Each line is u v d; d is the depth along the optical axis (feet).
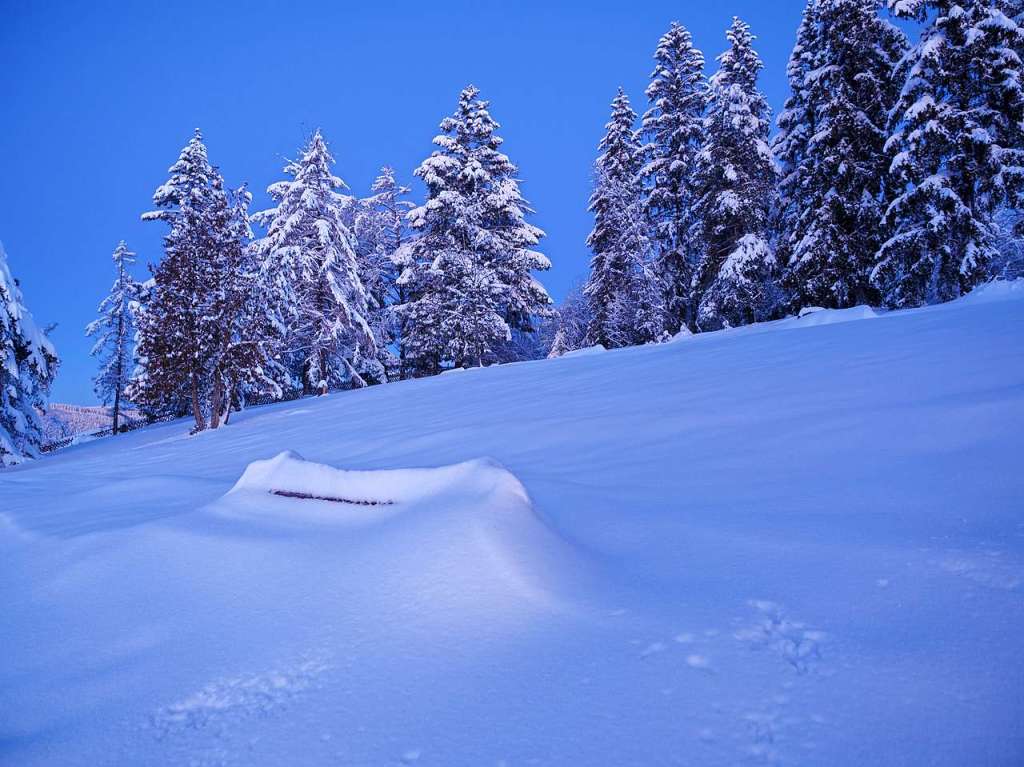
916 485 10.91
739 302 86.22
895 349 24.94
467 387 51.47
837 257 72.49
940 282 66.44
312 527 12.26
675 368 34.86
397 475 13.08
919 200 63.36
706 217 94.99
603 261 112.47
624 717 5.51
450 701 6.08
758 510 10.98
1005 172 58.39
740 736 5.10
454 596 8.11
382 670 6.82
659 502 12.30
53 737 6.40
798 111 85.20
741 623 6.94
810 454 13.89
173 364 65.46
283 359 110.73
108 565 11.37
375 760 5.36
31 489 28.55
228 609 9.04
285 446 34.47
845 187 74.74
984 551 7.97
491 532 9.39
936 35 63.41
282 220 103.09
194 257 67.21
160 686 7.18
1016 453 11.30
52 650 8.49
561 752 5.16
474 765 5.14
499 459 19.13
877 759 4.68
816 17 79.10
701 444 16.60
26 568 12.09
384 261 131.13
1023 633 6.10
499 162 120.37
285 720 6.16
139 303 101.40
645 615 7.34
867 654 6.07
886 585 7.48
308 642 7.69
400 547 9.70
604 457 17.22
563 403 29.25
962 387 16.20
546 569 8.68
